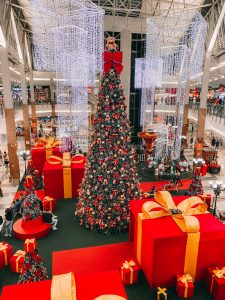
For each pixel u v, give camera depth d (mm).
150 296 4938
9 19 14078
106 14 19906
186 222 4793
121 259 6148
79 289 2793
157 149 16438
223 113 15516
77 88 20344
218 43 16719
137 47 21297
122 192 7484
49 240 7516
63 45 15656
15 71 24281
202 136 15641
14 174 13359
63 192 10289
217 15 14141
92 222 7797
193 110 23547
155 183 13328
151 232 4816
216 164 15594
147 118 21891
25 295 2674
